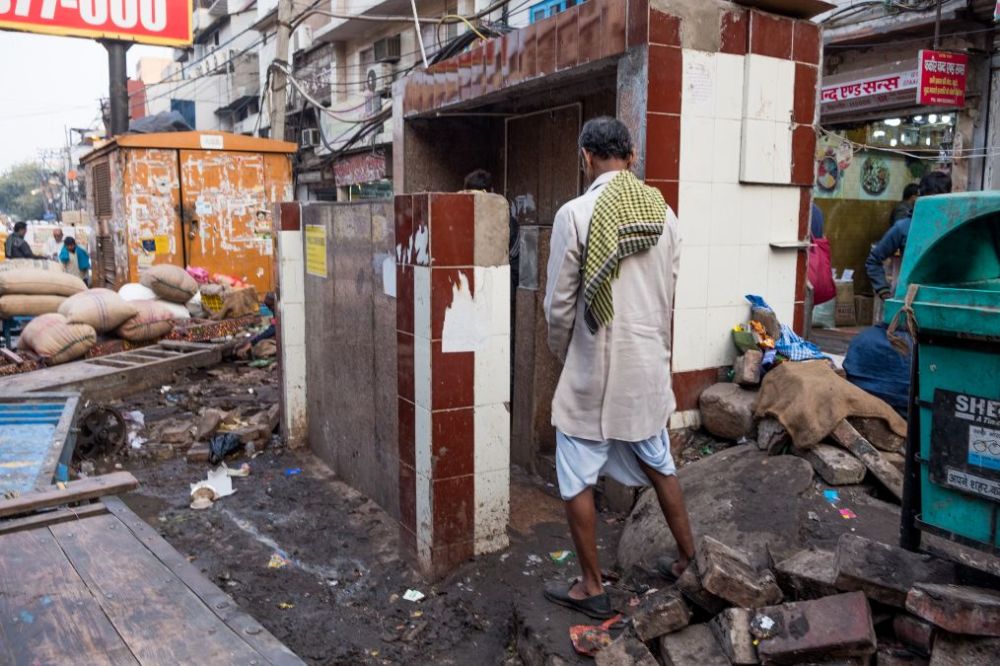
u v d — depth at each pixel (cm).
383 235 424
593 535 305
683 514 309
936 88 756
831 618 246
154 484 522
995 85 793
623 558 362
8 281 912
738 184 444
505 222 364
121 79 1523
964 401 235
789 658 244
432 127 662
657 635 271
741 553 299
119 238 1184
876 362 427
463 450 371
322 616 348
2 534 301
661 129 408
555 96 559
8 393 594
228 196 1214
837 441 377
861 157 973
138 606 247
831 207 964
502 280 368
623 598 318
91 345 811
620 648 269
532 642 298
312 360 562
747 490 355
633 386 292
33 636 229
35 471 418
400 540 398
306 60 2431
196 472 544
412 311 367
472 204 354
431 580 372
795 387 391
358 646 325
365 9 1900
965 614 223
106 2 1462
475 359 367
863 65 916
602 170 304
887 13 846
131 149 1147
